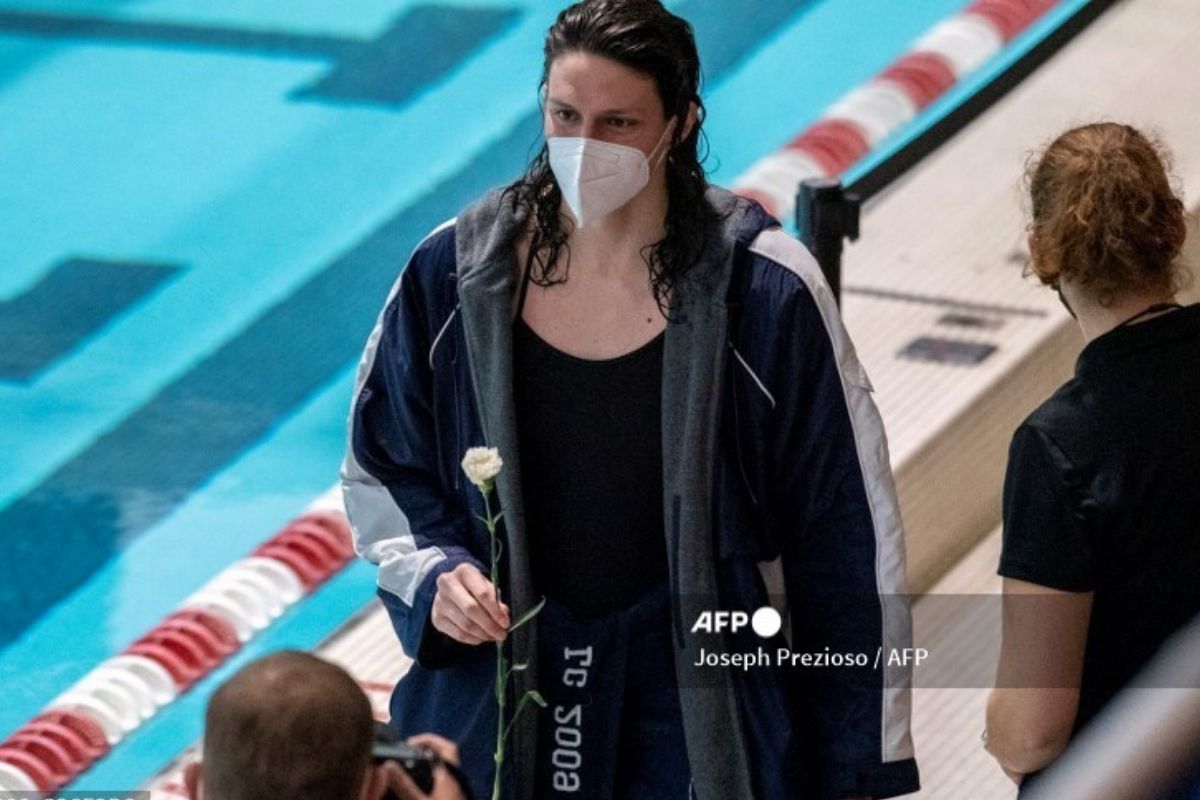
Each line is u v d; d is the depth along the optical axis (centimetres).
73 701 1662
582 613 957
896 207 1636
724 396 927
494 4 3003
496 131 2670
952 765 1316
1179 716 392
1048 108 1827
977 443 1519
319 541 1895
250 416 2108
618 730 958
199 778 742
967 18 2788
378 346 994
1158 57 1922
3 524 1936
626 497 939
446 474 988
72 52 2945
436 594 954
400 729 1014
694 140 927
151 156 2655
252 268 2389
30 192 2575
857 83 2666
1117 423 859
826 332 926
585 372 930
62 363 2202
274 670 673
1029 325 1555
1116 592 876
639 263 926
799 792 956
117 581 1850
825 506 951
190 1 3070
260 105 2769
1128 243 862
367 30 2956
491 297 933
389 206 2512
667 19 902
